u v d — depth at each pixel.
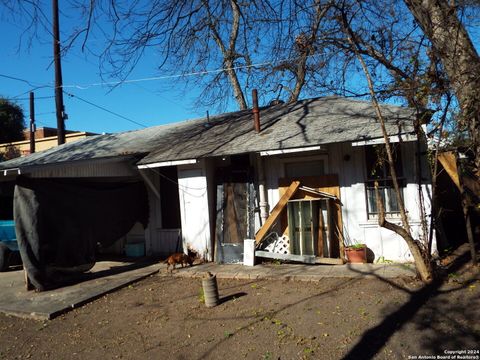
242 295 7.39
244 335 5.62
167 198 11.66
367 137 8.10
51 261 9.01
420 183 7.80
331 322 5.72
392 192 8.89
